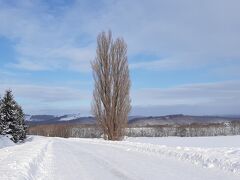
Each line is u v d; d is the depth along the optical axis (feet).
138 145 87.40
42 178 39.45
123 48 151.23
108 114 149.28
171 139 228.84
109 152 75.66
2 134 195.00
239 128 350.84
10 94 202.80
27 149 80.38
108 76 150.30
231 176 36.50
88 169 46.88
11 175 35.45
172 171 41.88
